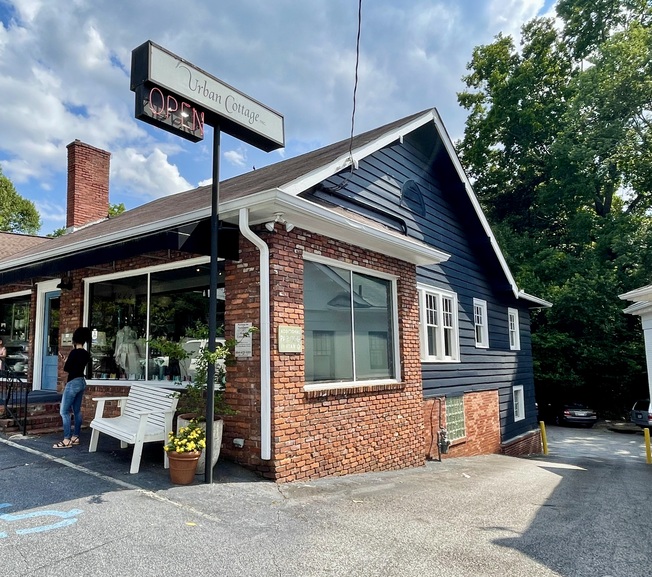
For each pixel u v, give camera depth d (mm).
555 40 31547
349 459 7309
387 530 4551
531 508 6078
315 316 7141
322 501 5398
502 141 32688
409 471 8461
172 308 7734
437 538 4414
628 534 5039
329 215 6566
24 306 11750
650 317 12930
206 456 5559
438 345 11891
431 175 12609
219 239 6367
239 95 6148
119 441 7422
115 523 4199
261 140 6559
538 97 31719
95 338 9016
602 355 25672
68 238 11734
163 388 6969
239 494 5273
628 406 27562
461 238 13898
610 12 29750
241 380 6336
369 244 8086
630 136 26594
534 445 17359
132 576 3289
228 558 3660
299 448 6363
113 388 8312
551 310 26453
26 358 11289
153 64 5156
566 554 4219
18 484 5246
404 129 10344
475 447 13078
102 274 8883
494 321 15383
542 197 29359
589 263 26938
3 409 8250
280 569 3537
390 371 8820
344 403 7336
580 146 26672
